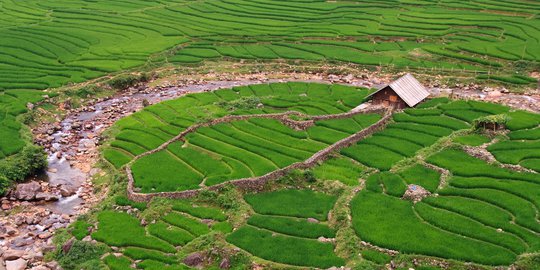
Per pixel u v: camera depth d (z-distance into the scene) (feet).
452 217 139.85
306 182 162.30
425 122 205.46
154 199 155.63
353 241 131.44
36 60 294.46
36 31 349.20
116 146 199.00
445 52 297.94
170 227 143.95
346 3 424.87
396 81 224.33
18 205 165.89
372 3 419.13
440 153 177.37
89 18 388.37
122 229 144.05
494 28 341.82
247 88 266.98
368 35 336.90
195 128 202.80
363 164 172.14
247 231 138.92
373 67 287.48
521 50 293.02
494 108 219.41
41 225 154.81
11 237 149.18
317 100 239.30
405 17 373.20
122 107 247.50
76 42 329.52
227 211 149.69
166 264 128.47
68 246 136.87
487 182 155.94
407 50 310.45
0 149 194.80
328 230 138.51
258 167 168.76
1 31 346.95
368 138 190.80
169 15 398.01
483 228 134.82
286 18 385.29
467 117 209.97
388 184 157.07
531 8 378.12
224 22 377.09
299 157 175.42
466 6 392.68
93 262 129.49
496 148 178.91
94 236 141.18
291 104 234.38
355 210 143.74
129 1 438.81
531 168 164.14
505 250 125.80
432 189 153.38
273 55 308.60
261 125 204.64
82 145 208.03
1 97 242.58
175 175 169.07
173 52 317.63
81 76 273.13
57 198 169.89
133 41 335.47
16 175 178.19
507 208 142.82
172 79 285.64
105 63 293.43
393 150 180.75
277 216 146.30
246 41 336.70
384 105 223.51
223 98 252.42
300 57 304.50
